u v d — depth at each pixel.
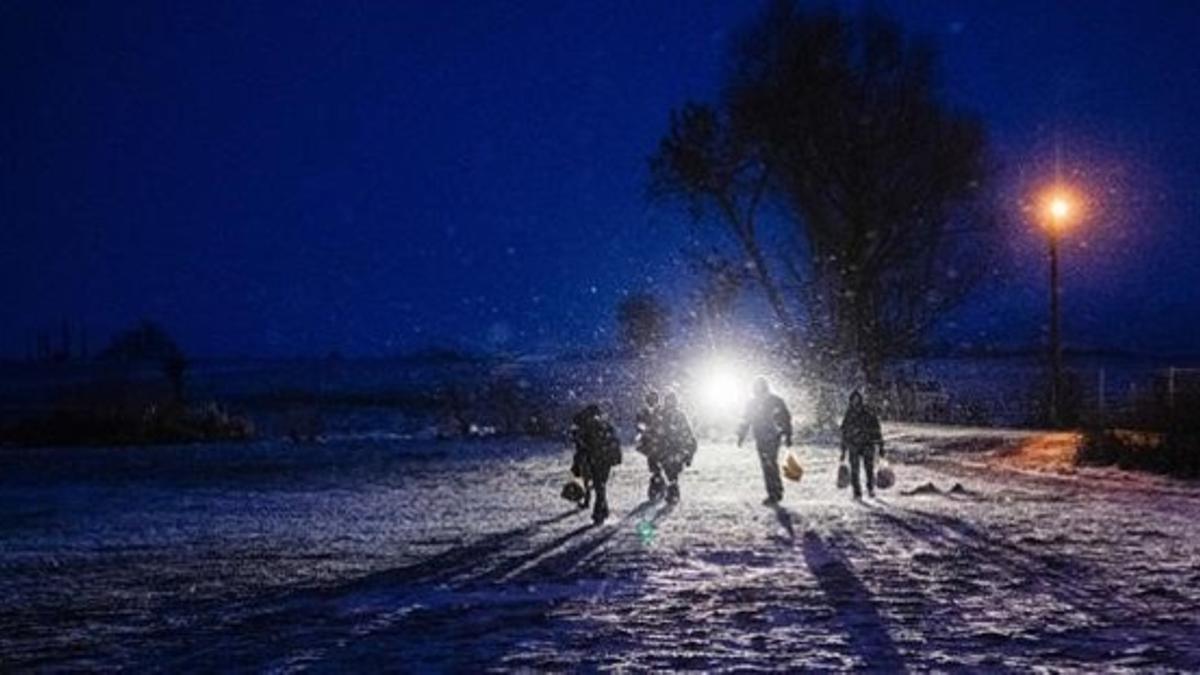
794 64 52.03
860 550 17.30
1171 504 23.59
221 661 11.12
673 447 25.02
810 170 52.47
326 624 12.76
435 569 16.36
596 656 10.92
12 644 12.02
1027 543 17.81
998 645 11.12
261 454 44.25
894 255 52.88
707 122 53.22
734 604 13.33
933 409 52.25
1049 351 54.81
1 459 42.84
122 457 43.44
